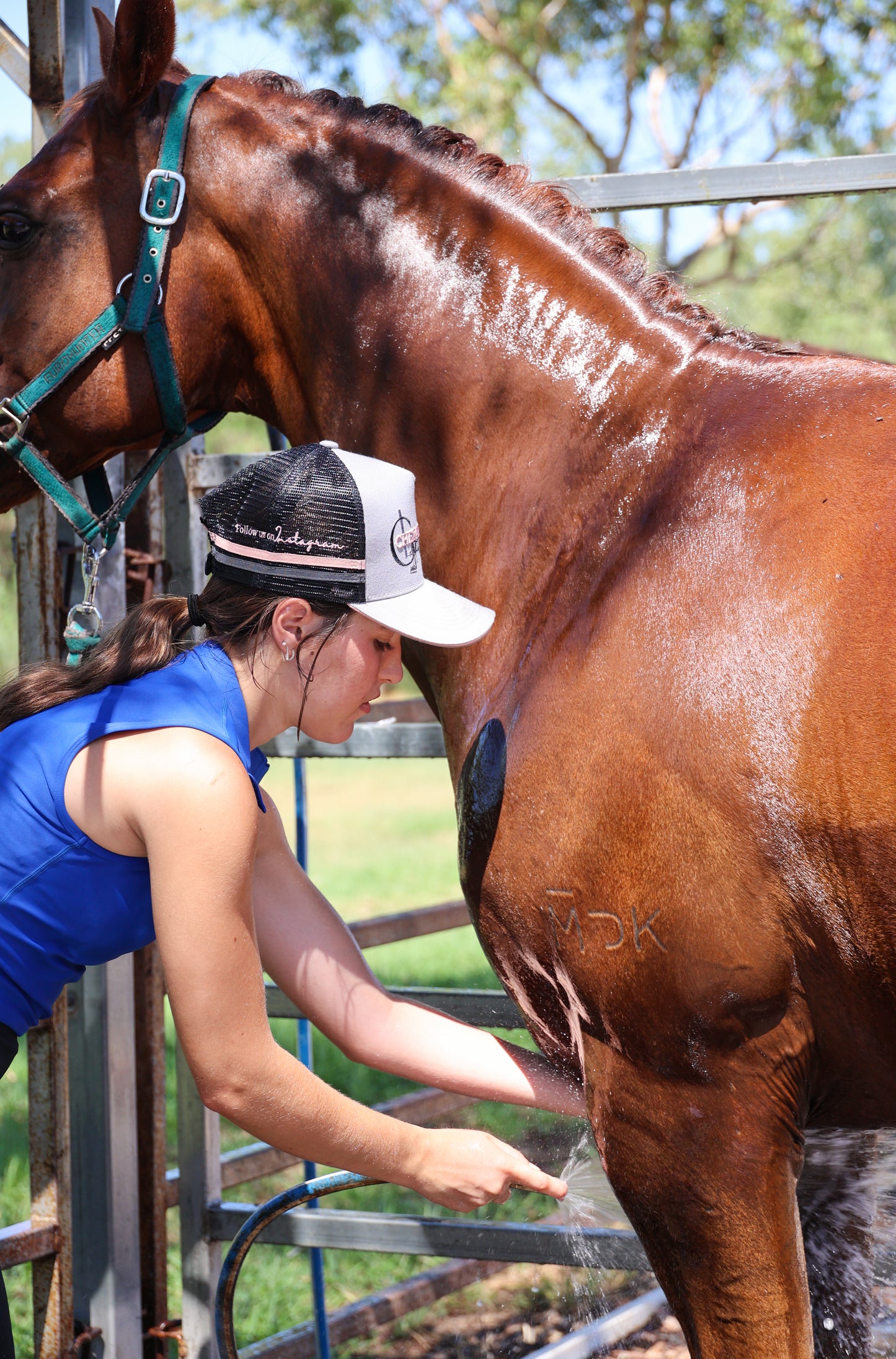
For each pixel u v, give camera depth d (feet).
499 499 4.83
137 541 7.42
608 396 4.66
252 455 7.19
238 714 3.98
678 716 3.97
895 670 3.66
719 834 3.88
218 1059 3.86
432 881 22.76
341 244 5.18
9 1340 4.17
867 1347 4.83
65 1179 6.57
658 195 6.09
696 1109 4.05
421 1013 4.82
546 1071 4.77
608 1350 7.48
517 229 5.05
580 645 4.31
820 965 3.88
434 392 5.00
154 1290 7.26
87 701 4.05
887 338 47.52
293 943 4.72
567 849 4.14
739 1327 4.06
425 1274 8.00
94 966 6.77
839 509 3.96
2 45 6.79
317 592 3.88
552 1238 6.21
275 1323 8.32
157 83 5.20
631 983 4.03
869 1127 4.38
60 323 5.27
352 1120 4.10
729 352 4.61
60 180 5.25
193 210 5.30
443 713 5.01
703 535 4.17
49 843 3.91
